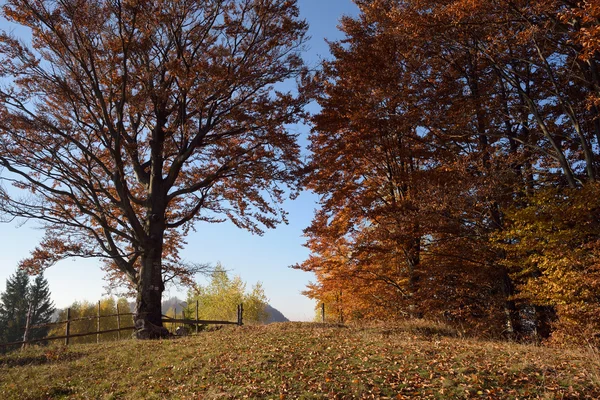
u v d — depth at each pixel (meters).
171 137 18.64
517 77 16.86
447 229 16.75
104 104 16.62
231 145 20.66
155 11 17.06
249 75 18.09
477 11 13.29
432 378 7.85
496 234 14.12
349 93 18.62
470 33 15.32
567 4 12.15
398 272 19.78
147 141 21.16
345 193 19.12
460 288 17.03
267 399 7.57
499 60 16.02
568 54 15.93
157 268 17.42
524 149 17.05
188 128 18.38
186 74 16.75
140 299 16.92
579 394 6.80
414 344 10.78
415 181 17.66
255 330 15.71
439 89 17.27
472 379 7.54
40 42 16.84
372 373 8.35
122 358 11.83
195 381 9.02
